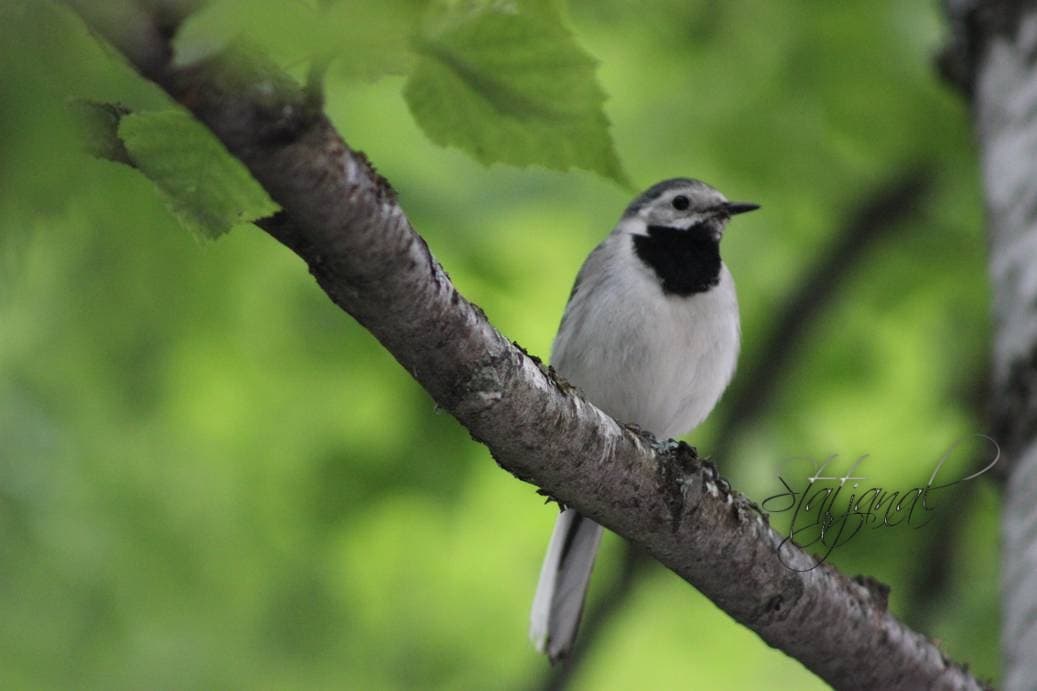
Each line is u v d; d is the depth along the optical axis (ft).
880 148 42.09
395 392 41.55
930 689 23.47
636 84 43.04
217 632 44.24
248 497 43.21
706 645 49.57
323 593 45.47
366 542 44.06
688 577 22.12
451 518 42.86
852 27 40.32
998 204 26.53
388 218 15.62
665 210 34.73
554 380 19.42
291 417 42.01
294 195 14.75
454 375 18.03
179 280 34.27
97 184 16.76
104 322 34.37
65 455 38.42
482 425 18.74
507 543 46.60
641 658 49.78
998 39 28.84
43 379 37.47
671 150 42.37
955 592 39.29
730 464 42.27
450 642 47.85
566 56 13.33
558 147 14.14
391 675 47.32
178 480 42.63
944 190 43.06
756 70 41.68
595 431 19.66
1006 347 24.50
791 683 50.08
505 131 14.08
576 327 33.96
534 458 19.53
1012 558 22.25
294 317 40.34
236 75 13.30
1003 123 27.48
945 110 40.55
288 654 45.44
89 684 39.68
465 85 13.62
